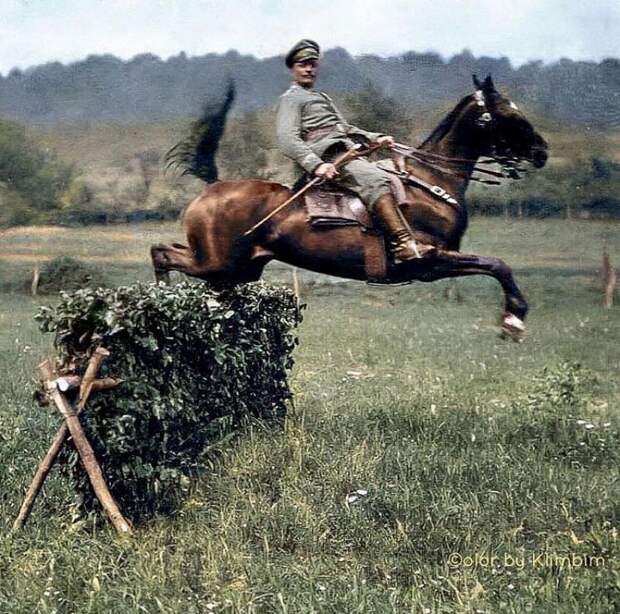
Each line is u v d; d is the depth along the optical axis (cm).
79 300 551
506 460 662
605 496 596
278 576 491
